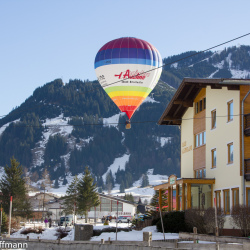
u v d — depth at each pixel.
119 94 47.44
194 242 26.34
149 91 48.22
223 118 42.53
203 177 46.78
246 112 39.53
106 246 21.72
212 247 22.67
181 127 53.97
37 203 153.25
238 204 36.44
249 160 38.59
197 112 49.12
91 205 113.31
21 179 104.06
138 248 20.17
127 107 47.97
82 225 44.19
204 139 47.09
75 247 23.50
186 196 47.59
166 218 43.41
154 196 65.25
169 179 48.28
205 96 46.78
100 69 48.00
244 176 38.78
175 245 25.50
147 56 47.03
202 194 45.88
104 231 45.91
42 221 112.00
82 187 114.00
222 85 40.47
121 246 21.02
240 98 39.84
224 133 42.22
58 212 137.88
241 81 39.31
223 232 38.75
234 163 40.12
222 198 41.91
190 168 50.44
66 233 58.53
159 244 27.30
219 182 42.78
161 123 54.09
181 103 49.91
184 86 46.00
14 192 101.38
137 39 47.94
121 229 47.09
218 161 43.28
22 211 102.38
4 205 100.44
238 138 39.62
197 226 38.88
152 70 47.53
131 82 46.94
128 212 133.12
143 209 94.31
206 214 38.06
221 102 43.06
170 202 50.53
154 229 45.31
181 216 42.41
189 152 50.94
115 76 47.09
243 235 34.84
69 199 114.44
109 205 148.75
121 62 46.69
